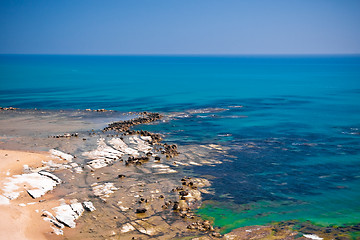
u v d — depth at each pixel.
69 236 23.06
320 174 35.50
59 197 28.69
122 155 40.84
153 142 46.19
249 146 45.38
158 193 30.25
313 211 27.44
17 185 29.39
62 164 36.62
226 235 23.58
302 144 46.31
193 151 42.94
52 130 51.81
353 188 31.97
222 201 29.03
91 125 56.06
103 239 22.86
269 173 35.72
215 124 58.59
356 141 47.75
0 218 23.36
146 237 23.22
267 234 23.78
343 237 23.38
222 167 37.38
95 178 33.44
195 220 25.70
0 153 37.62
